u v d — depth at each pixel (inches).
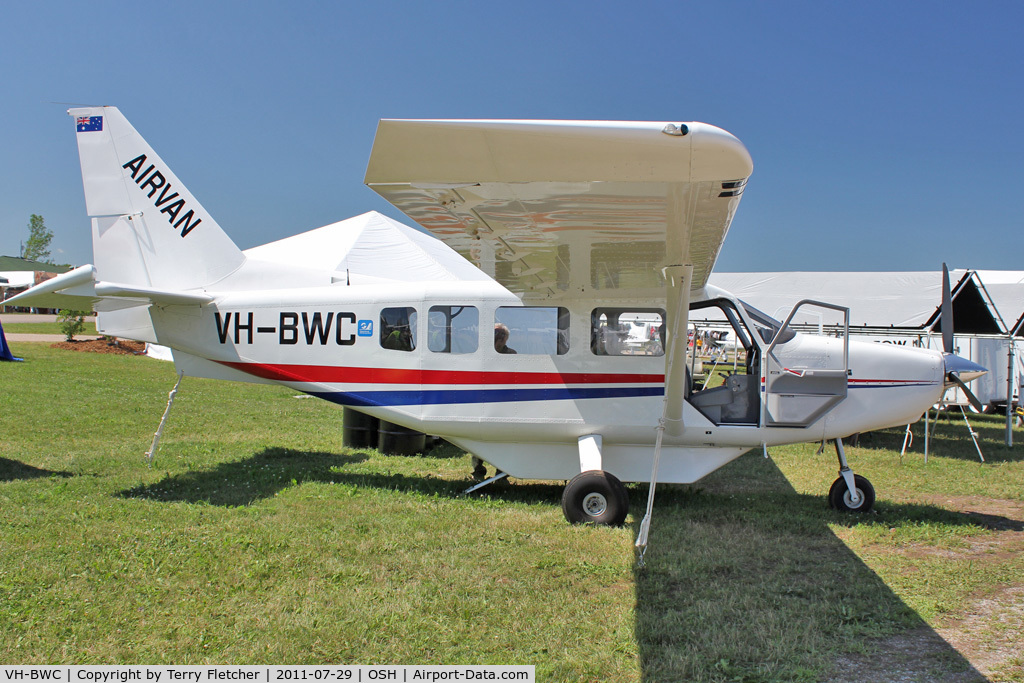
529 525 206.4
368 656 124.4
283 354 258.4
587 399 234.4
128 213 272.2
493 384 240.5
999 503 249.4
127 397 470.0
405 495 241.8
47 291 227.1
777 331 229.8
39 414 383.6
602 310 233.8
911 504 243.0
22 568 159.9
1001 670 122.4
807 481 285.1
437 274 634.8
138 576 158.1
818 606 148.6
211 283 269.4
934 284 565.9
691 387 235.1
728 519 218.1
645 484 273.0
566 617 141.8
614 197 118.6
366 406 253.1
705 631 135.8
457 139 97.3
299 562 170.9
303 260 631.2
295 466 288.0
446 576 162.9
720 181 104.7
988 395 496.1
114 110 271.3
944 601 152.3
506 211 131.6
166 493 234.8
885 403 227.3
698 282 215.8
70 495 227.3
